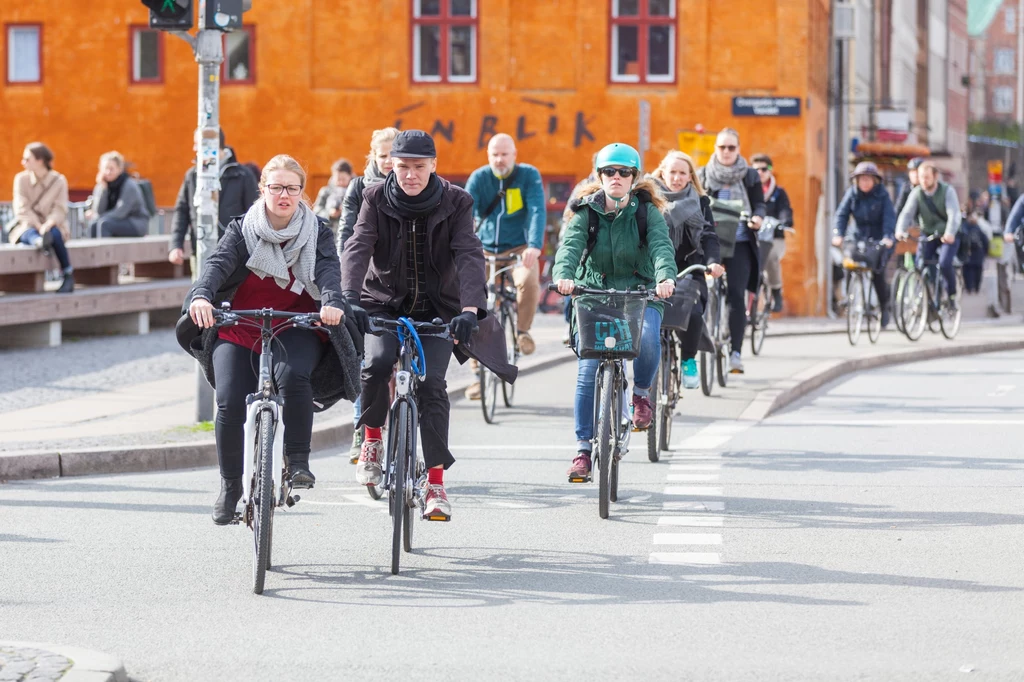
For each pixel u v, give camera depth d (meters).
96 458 32.50
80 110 89.31
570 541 24.47
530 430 38.22
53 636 18.75
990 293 77.19
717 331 44.25
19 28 89.75
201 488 30.33
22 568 22.73
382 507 27.83
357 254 23.56
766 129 84.69
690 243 34.16
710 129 85.00
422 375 23.31
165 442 34.00
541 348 57.53
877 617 19.30
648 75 85.81
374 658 17.61
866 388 47.72
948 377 50.66
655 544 24.12
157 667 17.33
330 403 23.42
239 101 87.44
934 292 62.34
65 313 57.44
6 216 62.84
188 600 20.61
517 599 20.50
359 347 22.34
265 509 20.75
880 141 131.12
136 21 88.81
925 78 190.62
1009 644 17.97
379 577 21.97
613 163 27.50
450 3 86.44
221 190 43.16
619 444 27.47
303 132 87.19
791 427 38.47
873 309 61.16
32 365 50.94
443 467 23.67
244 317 21.62
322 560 23.20
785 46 84.44
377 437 25.91
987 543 23.91
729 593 20.70
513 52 86.12
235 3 35.50
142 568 22.67
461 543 24.41
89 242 61.81
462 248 23.62
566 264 27.42
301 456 21.83
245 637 18.62
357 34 86.75
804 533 24.91
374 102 86.81
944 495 28.38
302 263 22.30
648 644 18.11
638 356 27.95
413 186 23.47
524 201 40.16
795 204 84.62
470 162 86.50
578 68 85.62
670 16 85.31
